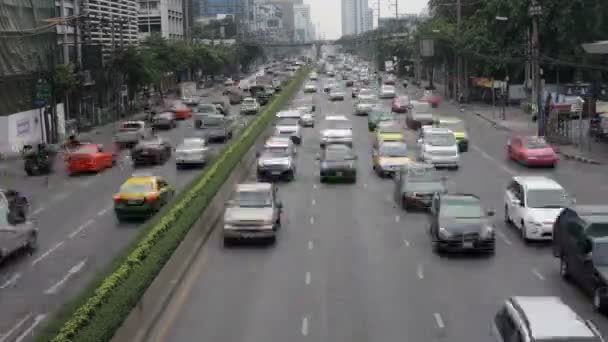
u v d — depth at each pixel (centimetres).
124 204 3247
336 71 19300
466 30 9812
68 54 7856
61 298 2212
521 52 8212
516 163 4866
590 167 4666
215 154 5184
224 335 1856
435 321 1922
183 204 2988
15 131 6056
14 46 6369
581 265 2114
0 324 1997
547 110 6262
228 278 2373
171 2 15338
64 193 4116
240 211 2841
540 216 2747
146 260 2145
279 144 4506
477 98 10119
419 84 13188
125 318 1734
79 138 6806
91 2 8581
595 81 7406
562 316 1419
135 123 6166
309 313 2009
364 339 1798
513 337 1438
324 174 4172
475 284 2258
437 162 4581
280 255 2653
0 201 2816
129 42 9888
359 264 2509
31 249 2833
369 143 5866
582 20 7906
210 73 16212
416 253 2647
